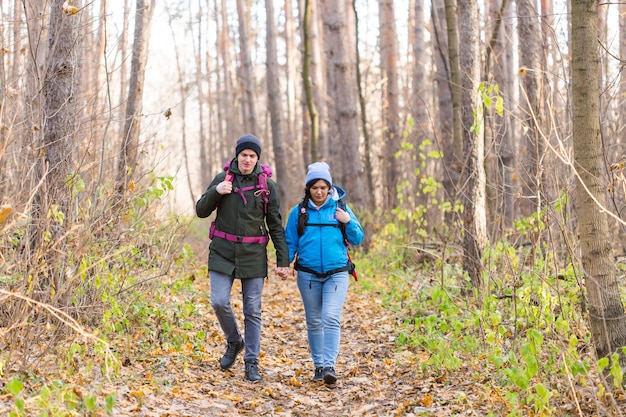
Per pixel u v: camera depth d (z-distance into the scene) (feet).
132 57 37.29
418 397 19.17
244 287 21.09
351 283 40.14
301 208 21.49
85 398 14.23
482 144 29.50
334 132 71.92
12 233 20.06
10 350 17.42
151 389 18.66
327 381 20.51
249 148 20.53
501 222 27.37
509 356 16.70
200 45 120.78
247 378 21.11
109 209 22.35
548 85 20.45
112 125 31.55
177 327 25.20
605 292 16.19
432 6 40.42
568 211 20.36
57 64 22.45
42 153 19.25
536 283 21.49
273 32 71.00
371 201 60.39
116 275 22.90
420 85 60.29
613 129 26.43
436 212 45.65
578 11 16.08
